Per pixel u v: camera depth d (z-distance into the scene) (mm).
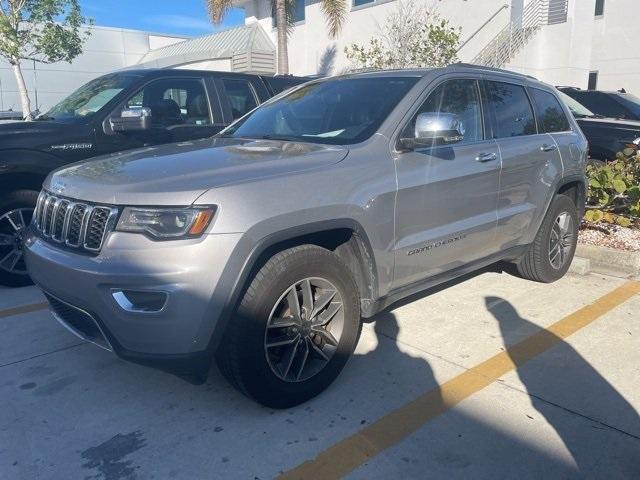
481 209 4328
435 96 4125
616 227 6699
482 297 5055
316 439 3076
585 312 4727
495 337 4262
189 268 2812
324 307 3422
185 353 2904
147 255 2846
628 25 16750
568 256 5566
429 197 3836
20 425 3217
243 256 2922
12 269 5344
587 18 15867
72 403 3438
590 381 3633
